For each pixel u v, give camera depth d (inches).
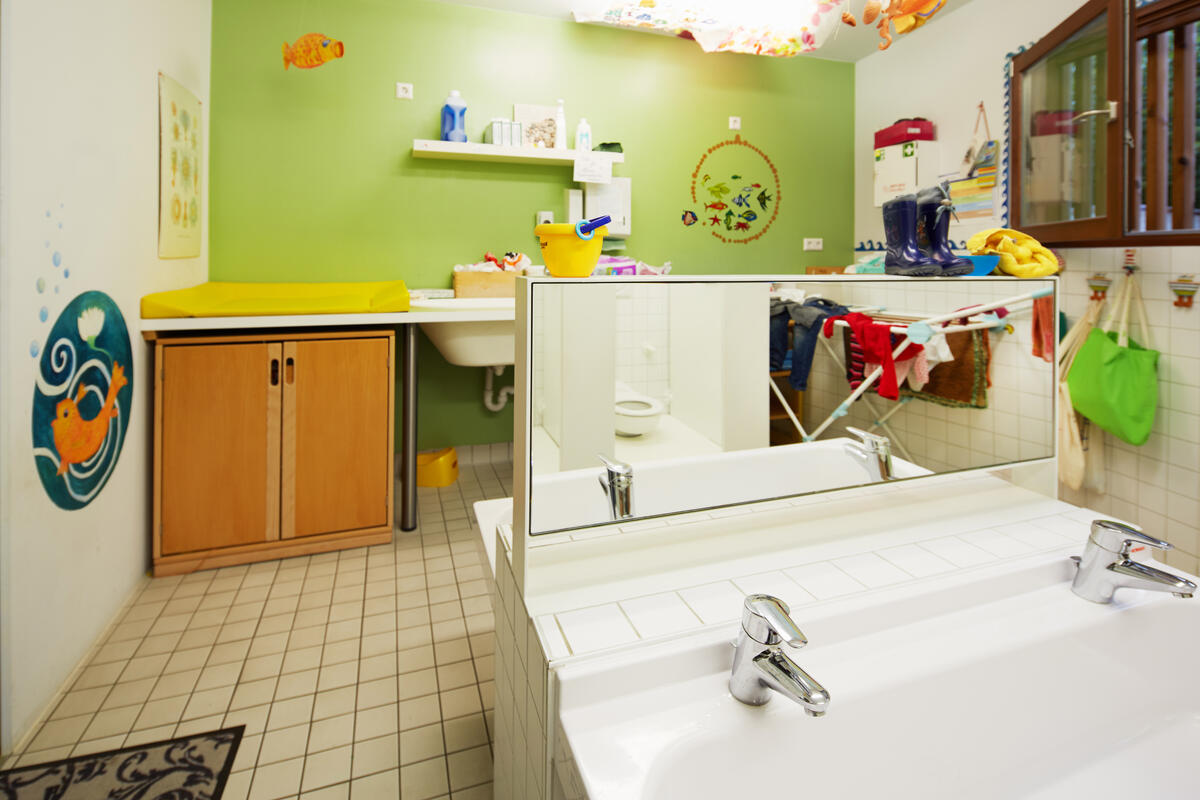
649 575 36.8
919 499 47.9
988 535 42.0
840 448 43.8
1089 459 101.5
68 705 65.3
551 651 29.6
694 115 150.6
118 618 81.5
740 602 34.0
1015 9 120.4
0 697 57.8
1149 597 37.2
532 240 141.9
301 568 96.3
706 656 30.2
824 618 32.5
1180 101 90.4
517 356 35.9
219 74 119.4
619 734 26.9
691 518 44.3
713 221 154.6
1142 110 91.1
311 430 99.7
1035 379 48.9
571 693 28.0
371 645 76.7
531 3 131.0
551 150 132.0
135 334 86.5
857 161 164.4
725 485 40.5
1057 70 103.3
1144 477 97.0
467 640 77.9
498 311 110.1
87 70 71.9
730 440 40.3
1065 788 33.7
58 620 67.0
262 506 98.0
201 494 94.7
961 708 32.2
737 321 39.3
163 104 94.6
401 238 133.0
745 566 37.8
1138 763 34.9
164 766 57.3
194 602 85.9
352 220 129.5
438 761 58.5
